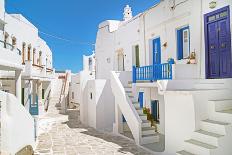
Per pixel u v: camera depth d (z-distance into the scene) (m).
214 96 8.39
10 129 7.42
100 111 17.14
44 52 28.84
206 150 7.01
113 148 11.08
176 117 8.73
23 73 19.03
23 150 8.69
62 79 33.38
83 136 14.07
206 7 10.38
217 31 9.95
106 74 20.67
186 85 9.26
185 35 11.91
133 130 11.91
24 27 21.59
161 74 10.98
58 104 28.11
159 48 13.84
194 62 10.76
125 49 17.48
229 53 9.35
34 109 20.16
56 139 13.28
